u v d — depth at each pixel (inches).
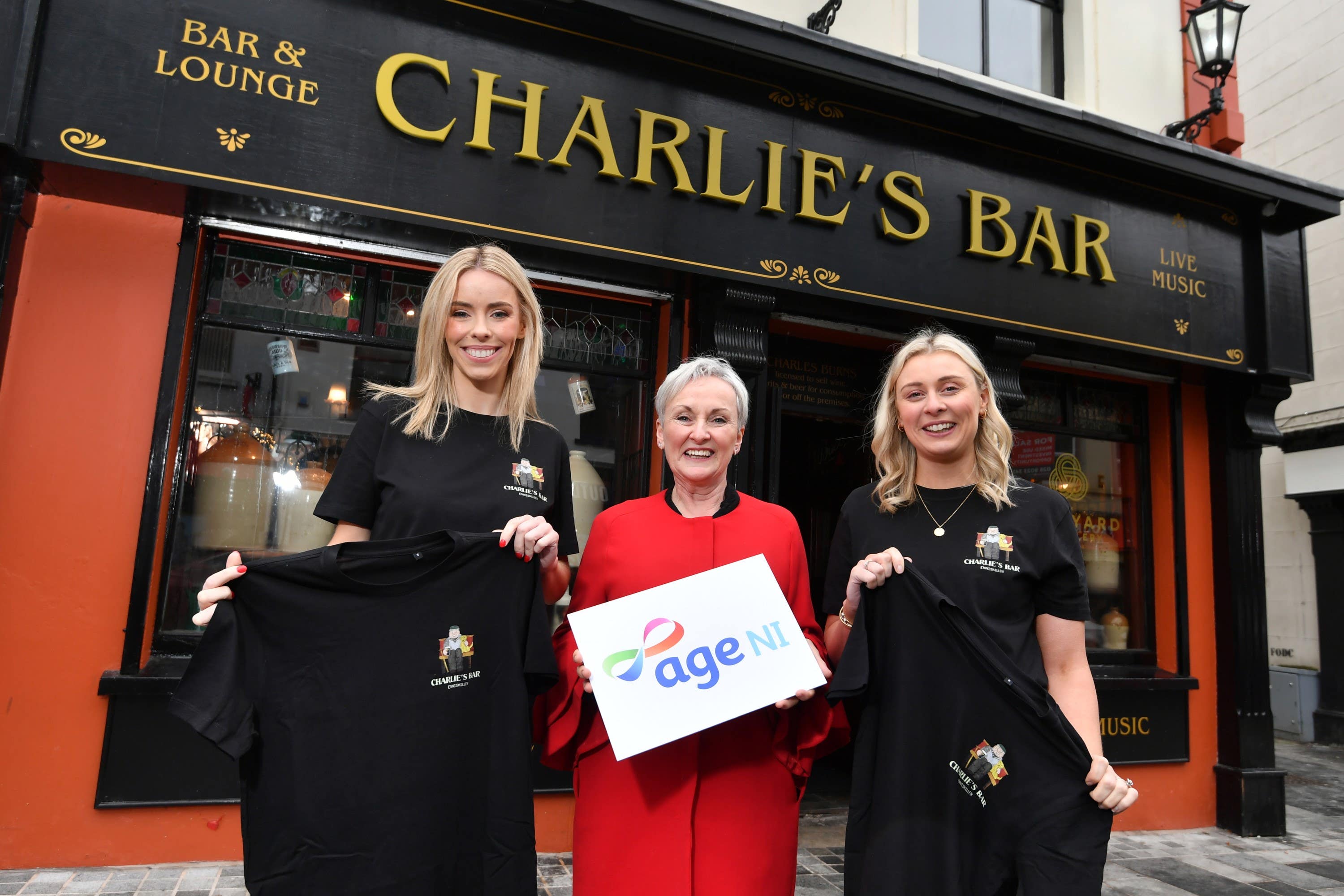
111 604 119.3
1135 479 198.4
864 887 63.7
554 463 76.0
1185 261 182.2
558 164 131.7
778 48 141.6
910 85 151.3
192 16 115.3
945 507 72.9
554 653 67.5
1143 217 179.2
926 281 157.5
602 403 155.3
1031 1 204.1
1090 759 61.7
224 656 58.9
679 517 74.4
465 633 65.0
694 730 63.6
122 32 112.7
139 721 117.9
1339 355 300.5
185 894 109.2
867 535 75.4
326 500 68.8
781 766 69.3
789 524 76.2
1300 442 310.0
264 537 133.3
